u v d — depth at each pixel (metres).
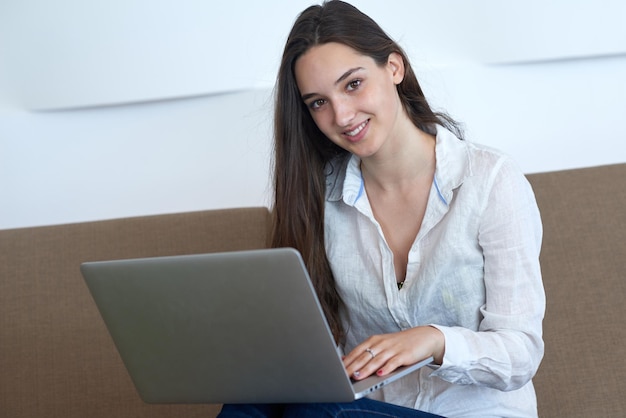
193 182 2.54
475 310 1.63
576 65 2.47
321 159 1.75
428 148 1.65
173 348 1.38
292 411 1.39
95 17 2.48
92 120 2.55
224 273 1.25
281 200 1.75
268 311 1.25
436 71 2.44
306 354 1.27
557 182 2.07
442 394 1.61
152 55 2.48
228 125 2.51
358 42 1.54
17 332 2.07
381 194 1.69
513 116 2.47
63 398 2.03
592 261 1.99
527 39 2.43
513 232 1.57
